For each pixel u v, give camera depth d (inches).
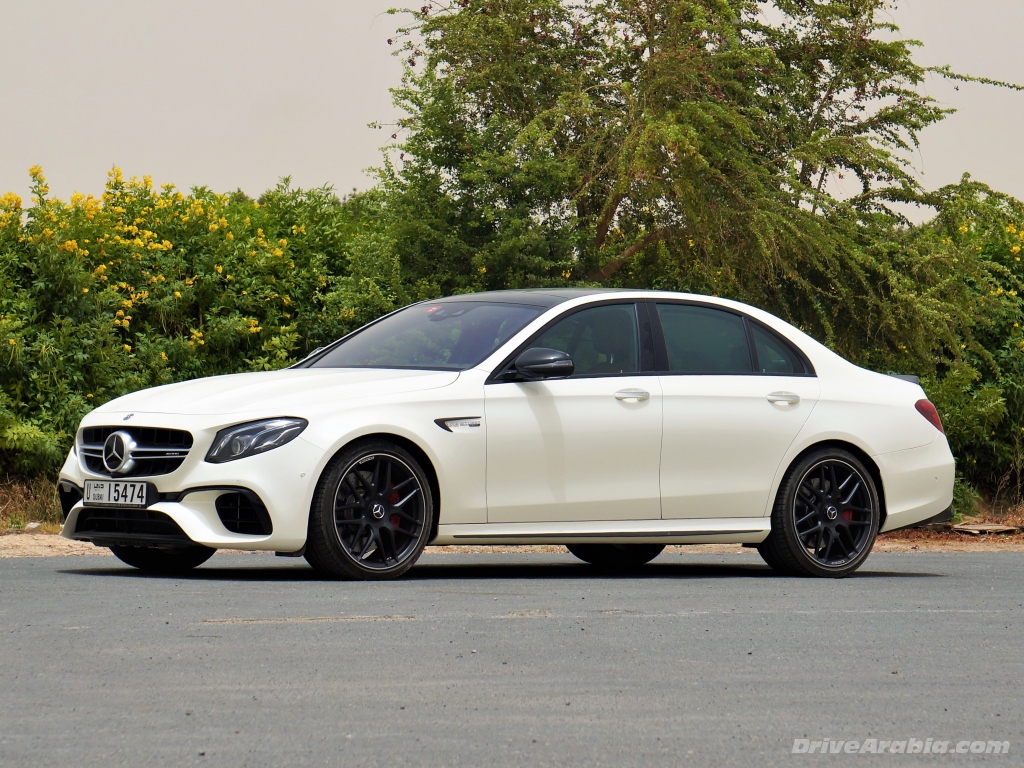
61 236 658.8
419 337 419.8
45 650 247.6
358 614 297.0
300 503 357.7
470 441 380.5
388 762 170.4
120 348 663.8
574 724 192.7
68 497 393.1
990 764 173.6
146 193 717.3
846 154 729.6
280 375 395.9
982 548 655.8
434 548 552.4
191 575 386.0
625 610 315.0
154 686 216.1
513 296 430.9
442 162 711.1
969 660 255.0
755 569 464.4
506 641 264.4
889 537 708.7
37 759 169.8
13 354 632.4
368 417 367.2
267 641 259.4
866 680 231.1
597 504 398.3
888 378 463.2
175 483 361.1
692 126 694.5
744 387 423.8
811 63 816.9
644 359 414.3
